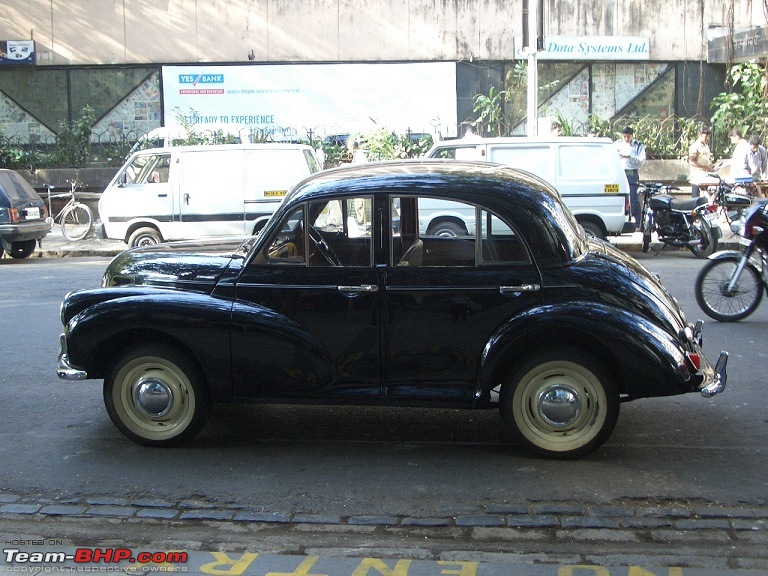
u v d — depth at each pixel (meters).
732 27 20.44
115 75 22.55
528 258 5.59
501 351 5.51
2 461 5.88
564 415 5.60
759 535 4.66
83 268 14.77
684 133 21.83
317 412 6.86
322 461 5.81
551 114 22.67
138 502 5.16
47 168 21.80
